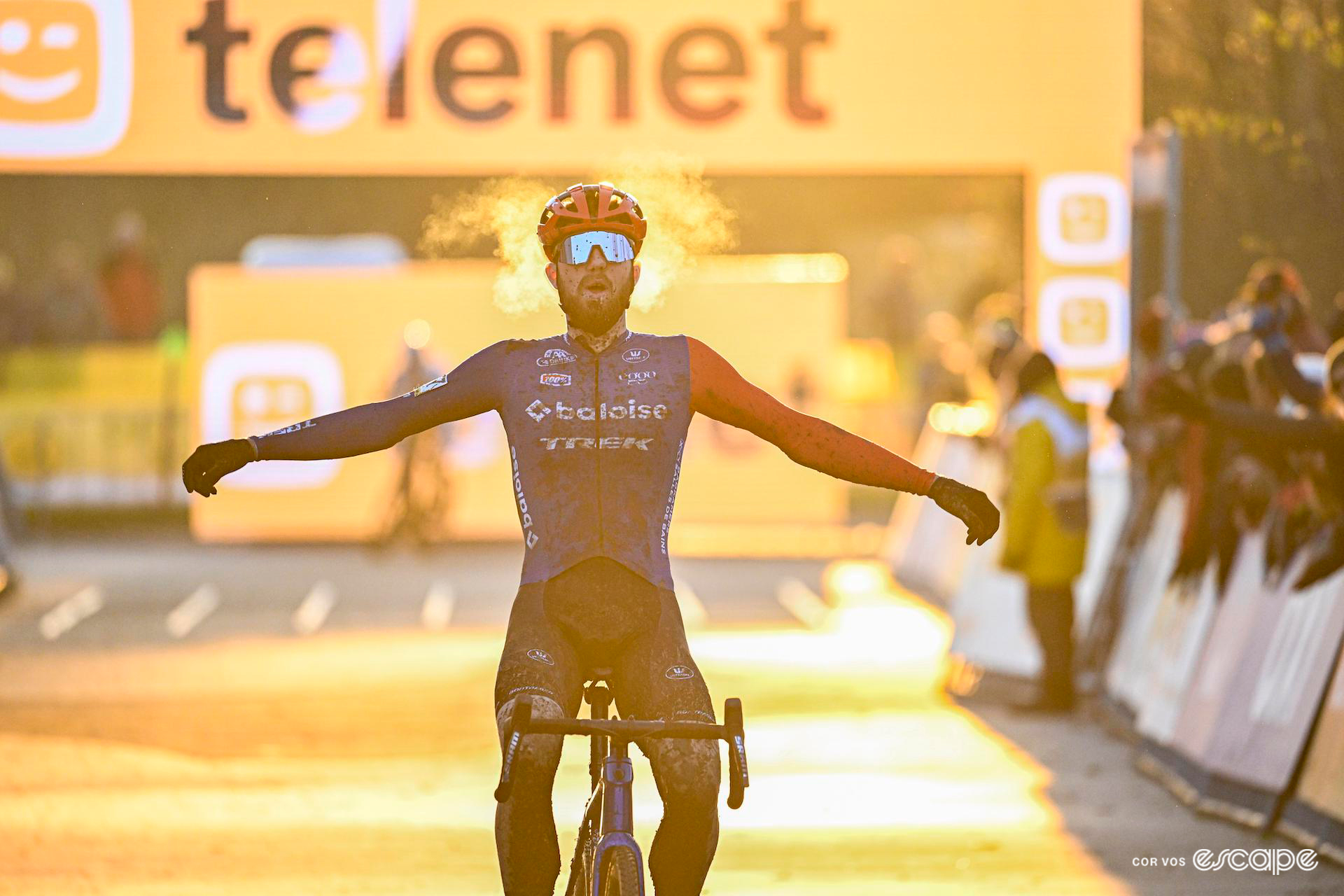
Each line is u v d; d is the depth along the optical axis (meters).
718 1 47.78
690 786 13.48
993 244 115.12
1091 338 49.09
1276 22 37.09
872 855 23.91
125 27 46.31
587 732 12.51
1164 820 26.42
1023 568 36.62
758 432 14.63
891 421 85.88
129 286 100.81
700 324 78.56
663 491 14.32
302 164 47.00
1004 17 48.66
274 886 22.16
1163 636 32.19
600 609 13.95
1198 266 39.69
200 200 108.56
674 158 47.72
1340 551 25.31
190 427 82.06
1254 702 26.72
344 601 57.19
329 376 76.25
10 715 36.00
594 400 14.28
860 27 48.31
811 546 74.25
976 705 37.59
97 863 23.41
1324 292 37.59
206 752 32.12
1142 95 39.50
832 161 48.38
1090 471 37.31
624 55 47.41
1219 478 29.23
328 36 46.88
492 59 47.28
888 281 113.69
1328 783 24.03
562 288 14.47
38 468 81.19
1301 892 21.92
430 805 27.39
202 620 52.31
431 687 39.97
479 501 76.06
